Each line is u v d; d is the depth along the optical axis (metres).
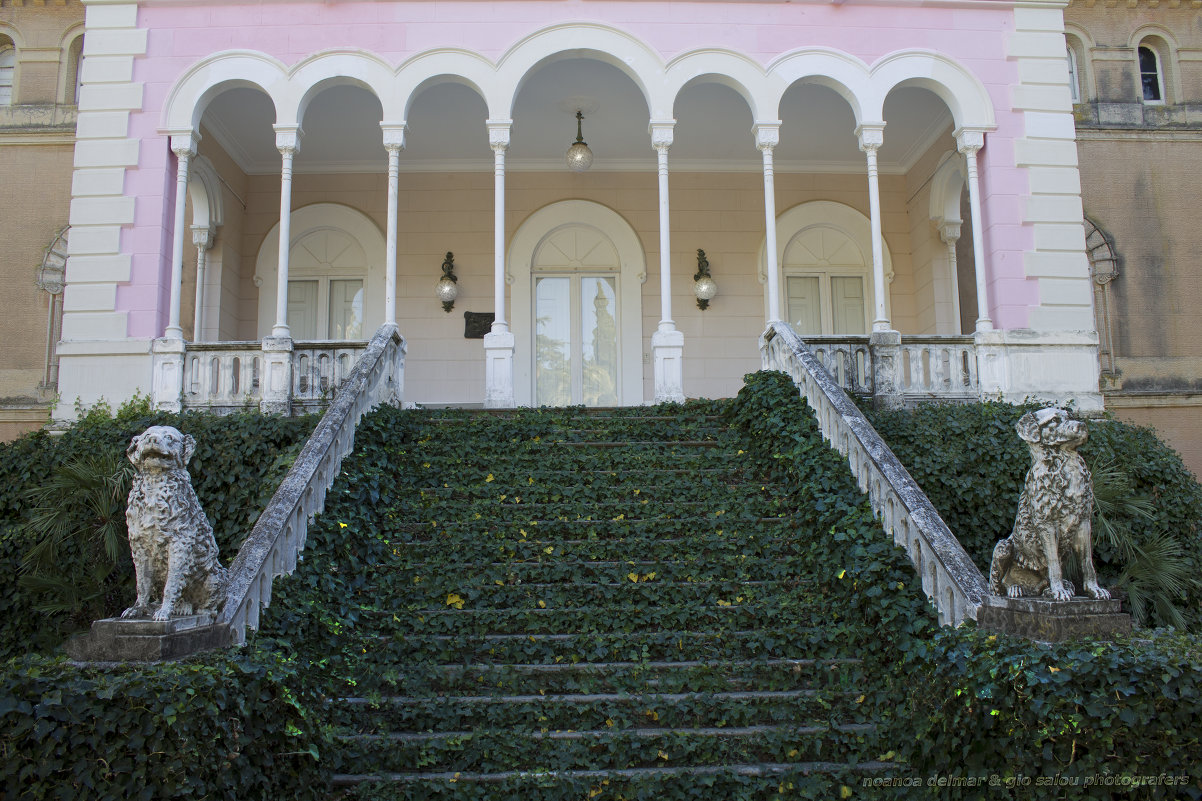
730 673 6.45
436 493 8.66
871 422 9.97
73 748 4.56
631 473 8.97
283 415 10.09
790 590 7.31
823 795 5.56
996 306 11.46
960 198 15.62
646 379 14.59
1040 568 5.57
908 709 5.86
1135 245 16.03
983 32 12.07
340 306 14.69
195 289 13.78
